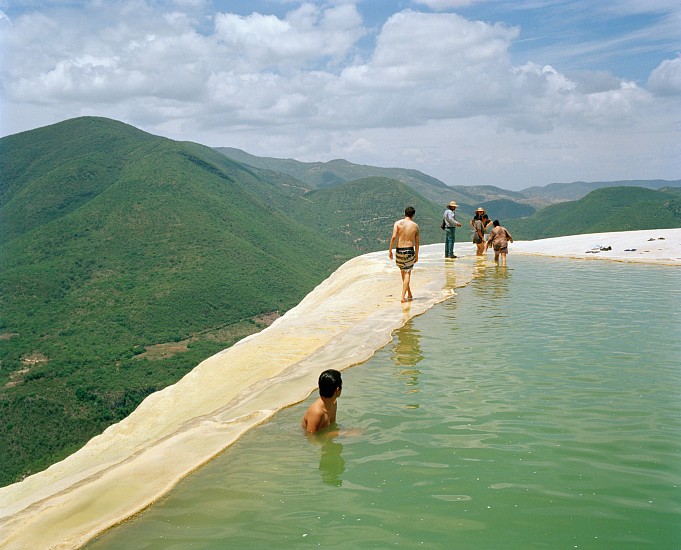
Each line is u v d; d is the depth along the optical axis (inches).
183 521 154.3
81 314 5605.3
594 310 456.4
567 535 138.2
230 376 331.3
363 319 455.5
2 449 3061.0
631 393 247.8
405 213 529.3
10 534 154.1
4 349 4685.0
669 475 168.9
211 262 7170.3
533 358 313.7
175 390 323.9
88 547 143.4
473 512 151.1
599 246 1016.9
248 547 138.5
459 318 440.8
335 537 141.3
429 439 205.3
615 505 152.2
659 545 132.6
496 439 201.6
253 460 196.1
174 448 210.7
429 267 823.1
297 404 260.2
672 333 367.6
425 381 279.3
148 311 5728.3
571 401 239.8
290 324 463.2
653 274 686.5
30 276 6235.2
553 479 168.9
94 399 3700.8
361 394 263.4
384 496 163.0
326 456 195.9
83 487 182.7
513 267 808.9
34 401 3599.9
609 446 191.6
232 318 6023.6
